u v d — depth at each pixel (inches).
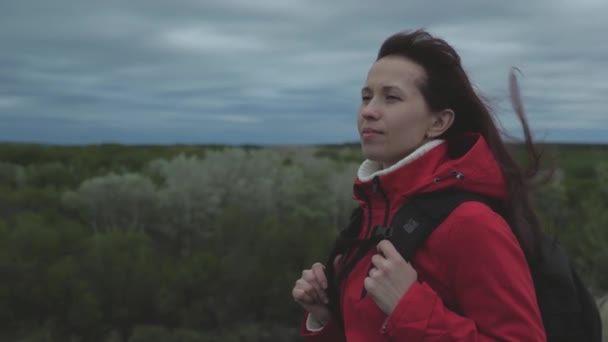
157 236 1279.5
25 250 1019.3
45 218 1159.0
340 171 1542.8
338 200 1405.0
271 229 1128.8
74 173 1790.1
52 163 1838.1
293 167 1485.0
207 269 1057.5
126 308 1014.4
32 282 968.9
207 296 1045.2
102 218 1279.5
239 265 1060.5
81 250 1064.2
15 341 928.3
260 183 1346.0
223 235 1116.5
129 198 1277.1
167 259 1117.7
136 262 1055.6
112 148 2331.4
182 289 1043.3
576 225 1144.2
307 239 1117.7
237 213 1130.7
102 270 1026.7
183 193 1299.2
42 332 937.5
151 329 948.6
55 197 1328.7
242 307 1052.5
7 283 964.6
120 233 1124.5
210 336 994.1
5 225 1074.7
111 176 1321.4
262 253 1095.6
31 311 972.6
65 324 972.6
